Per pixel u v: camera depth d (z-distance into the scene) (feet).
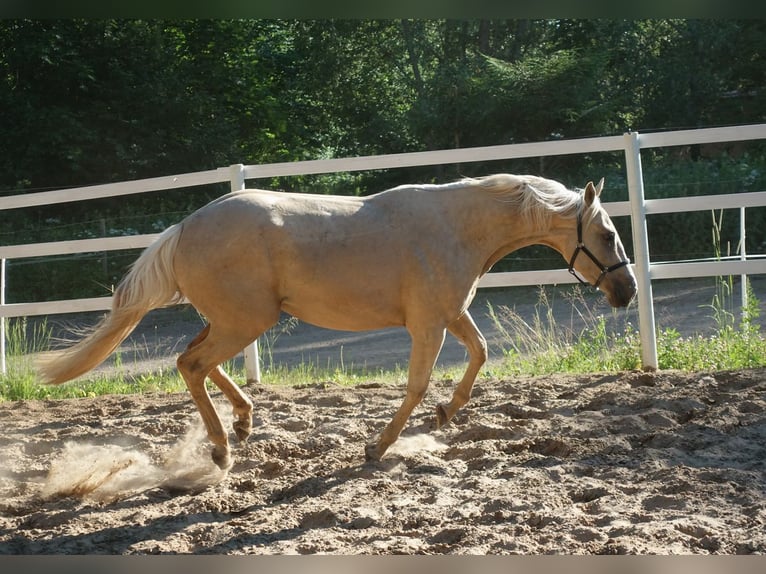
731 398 21.89
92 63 69.72
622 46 75.82
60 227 64.75
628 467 17.30
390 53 85.30
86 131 67.67
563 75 67.62
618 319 43.62
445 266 17.51
